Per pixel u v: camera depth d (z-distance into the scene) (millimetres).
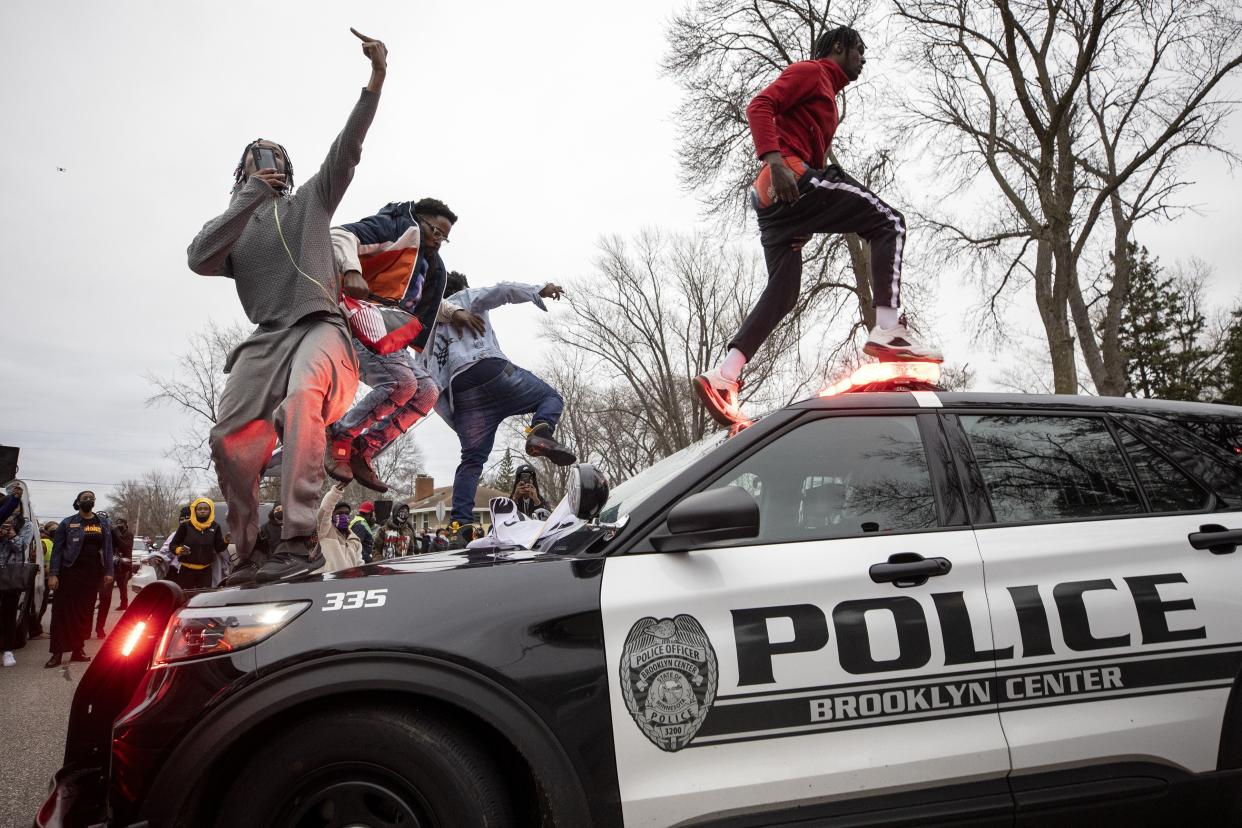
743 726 2203
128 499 87188
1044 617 2432
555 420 5387
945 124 18219
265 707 1997
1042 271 17406
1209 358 40219
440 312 5121
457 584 2236
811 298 18656
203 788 1991
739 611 2281
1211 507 2736
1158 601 2520
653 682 2180
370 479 4582
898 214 3633
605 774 2109
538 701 2100
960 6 16281
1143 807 2387
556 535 2785
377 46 3084
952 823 2250
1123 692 2436
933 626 2355
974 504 2576
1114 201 18281
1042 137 15344
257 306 3158
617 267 32344
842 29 3883
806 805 2189
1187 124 15242
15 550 8961
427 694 2049
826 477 2555
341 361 3096
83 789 2240
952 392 2807
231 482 3090
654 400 33250
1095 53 15000
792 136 3678
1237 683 2510
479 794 2043
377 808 2037
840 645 2295
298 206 3197
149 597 2469
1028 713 2367
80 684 2420
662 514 2404
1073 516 2629
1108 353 18438
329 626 2100
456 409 5312
